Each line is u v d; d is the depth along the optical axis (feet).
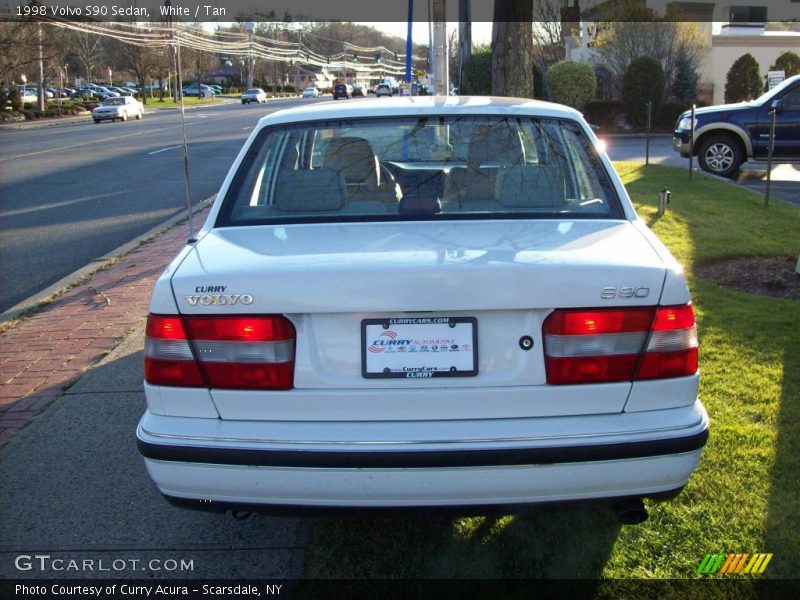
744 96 97.09
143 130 106.22
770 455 12.15
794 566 9.74
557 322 8.61
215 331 8.70
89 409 14.96
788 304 19.40
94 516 11.37
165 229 33.63
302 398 8.64
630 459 8.52
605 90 100.48
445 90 28.78
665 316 8.72
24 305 22.31
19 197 45.50
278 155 11.86
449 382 8.63
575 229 10.15
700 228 28.22
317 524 11.03
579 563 9.93
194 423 8.79
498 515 8.72
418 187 11.30
